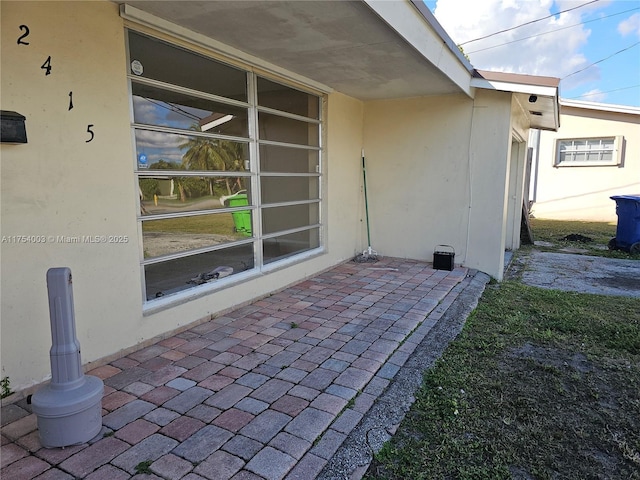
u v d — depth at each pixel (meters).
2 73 2.18
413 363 2.99
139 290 3.10
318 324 3.64
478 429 2.26
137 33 3.02
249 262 4.45
